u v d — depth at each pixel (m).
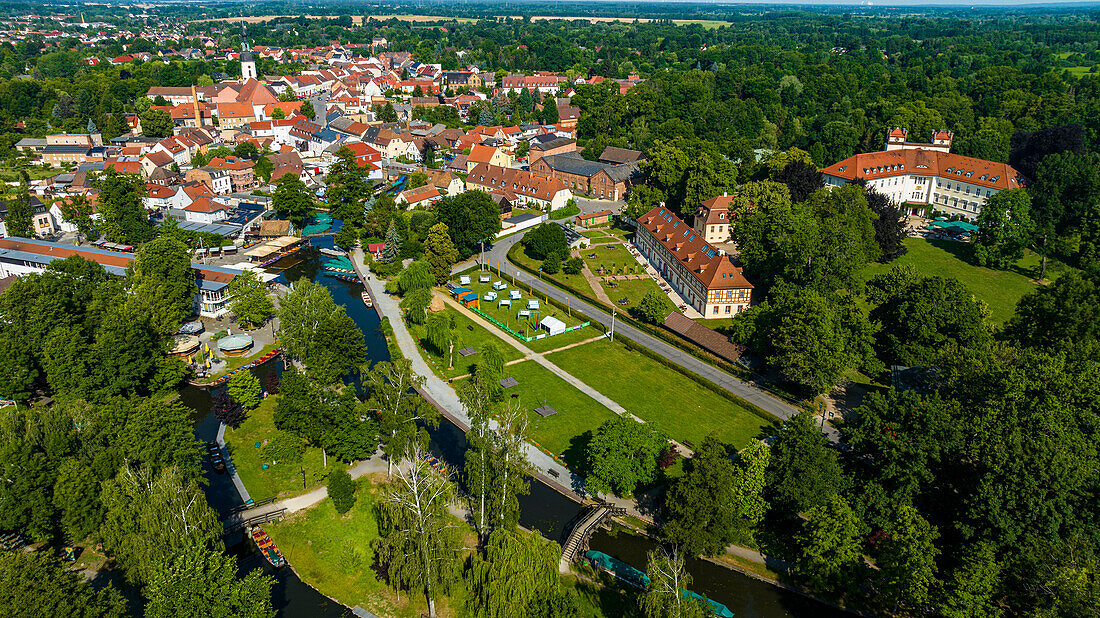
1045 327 116.19
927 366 113.38
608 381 122.56
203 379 120.50
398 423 93.25
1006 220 168.38
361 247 187.62
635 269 174.62
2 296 114.44
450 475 89.69
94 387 104.94
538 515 90.62
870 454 91.62
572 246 189.00
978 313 120.31
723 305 145.00
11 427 81.88
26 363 109.62
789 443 86.75
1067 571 67.75
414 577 73.19
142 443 83.69
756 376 122.75
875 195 177.25
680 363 128.50
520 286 164.00
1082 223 168.00
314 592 78.81
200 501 74.19
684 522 80.69
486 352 117.06
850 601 78.50
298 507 90.44
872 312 129.50
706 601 70.50
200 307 144.12
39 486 79.94
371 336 140.38
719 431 107.88
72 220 186.38
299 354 119.12
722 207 179.88
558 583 71.50
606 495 93.44
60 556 80.19
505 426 92.06
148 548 68.81
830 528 78.88
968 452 83.69
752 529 87.19
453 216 176.75
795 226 143.88
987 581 71.56
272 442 98.75
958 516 81.31
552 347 134.88
